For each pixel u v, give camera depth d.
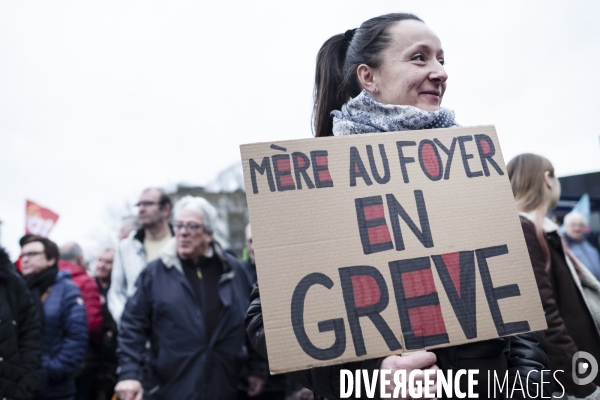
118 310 4.45
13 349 2.93
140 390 3.22
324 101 1.85
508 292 1.39
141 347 3.32
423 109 1.58
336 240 1.37
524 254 1.43
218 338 3.33
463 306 1.36
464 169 1.47
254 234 1.35
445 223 1.42
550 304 2.12
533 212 2.46
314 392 1.53
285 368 1.27
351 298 1.33
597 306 2.53
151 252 4.55
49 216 6.59
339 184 1.41
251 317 1.59
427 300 1.35
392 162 1.45
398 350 1.31
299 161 1.42
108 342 4.55
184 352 3.24
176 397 3.19
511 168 2.63
